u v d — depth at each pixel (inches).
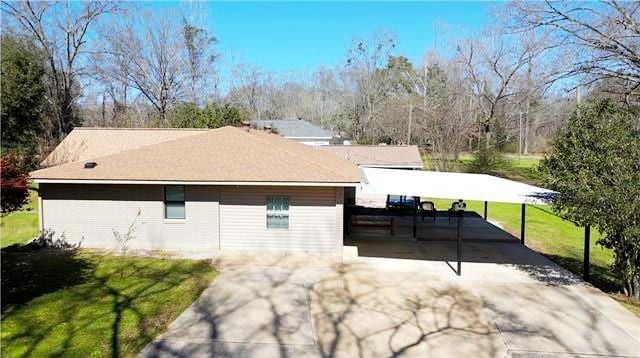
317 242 714.8
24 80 1403.8
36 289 535.2
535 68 1407.5
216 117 1464.1
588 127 511.8
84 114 2197.3
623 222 455.8
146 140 1045.8
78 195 729.0
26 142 1411.2
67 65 1764.3
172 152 776.9
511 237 853.2
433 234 863.7
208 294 525.3
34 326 428.8
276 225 719.1
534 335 427.8
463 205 666.2
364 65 2839.6
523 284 576.1
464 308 493.7
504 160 1871.3
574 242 860.6
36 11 1630.2
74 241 735.7
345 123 3029.0
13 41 1457.9
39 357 366.9
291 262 662.5
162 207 725.3
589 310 489.1
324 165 759.7
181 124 1470.2
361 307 494.3
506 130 2126.0
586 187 470.6
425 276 604.1
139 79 2071.9
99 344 393.4
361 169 952.3
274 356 382.3
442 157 1860.2
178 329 429.4
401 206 1035.3
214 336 416.8
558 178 508.1
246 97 3218.5
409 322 456.1
